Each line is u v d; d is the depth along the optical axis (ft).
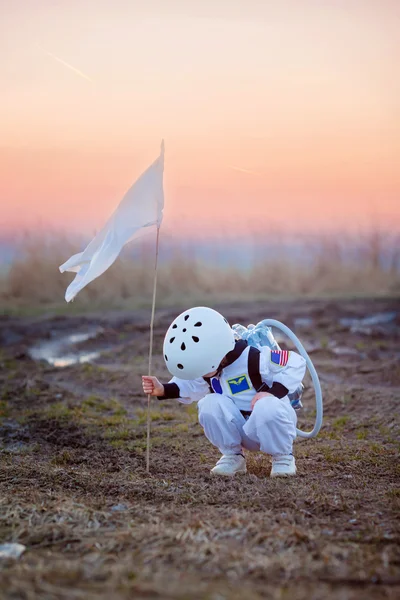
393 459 21.38
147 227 20.04
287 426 18.86
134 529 14.67
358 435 24.40
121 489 18.10
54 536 14.33
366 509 16.16
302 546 13.55
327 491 17.67
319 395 19.56
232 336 18.81
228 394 19.27
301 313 49.47
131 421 26.61
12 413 27.58
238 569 12.53
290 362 19.15
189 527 14.42
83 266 20.33
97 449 23.09
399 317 47.83
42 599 11.31
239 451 19.88
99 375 34.32
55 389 30.99
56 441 24.14
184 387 19.80
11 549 13.65
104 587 11.79
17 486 18.40
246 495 17.35
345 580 12.18
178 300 58.23
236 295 61.36
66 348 41.39
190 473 20.06
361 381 33.06
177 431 25.16
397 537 14.17
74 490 18.22
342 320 47.73
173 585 11.86
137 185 19.53
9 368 35.53
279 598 11.43
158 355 39.58
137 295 60.85
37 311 53.47
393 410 27.63
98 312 52.60
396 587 11.97
